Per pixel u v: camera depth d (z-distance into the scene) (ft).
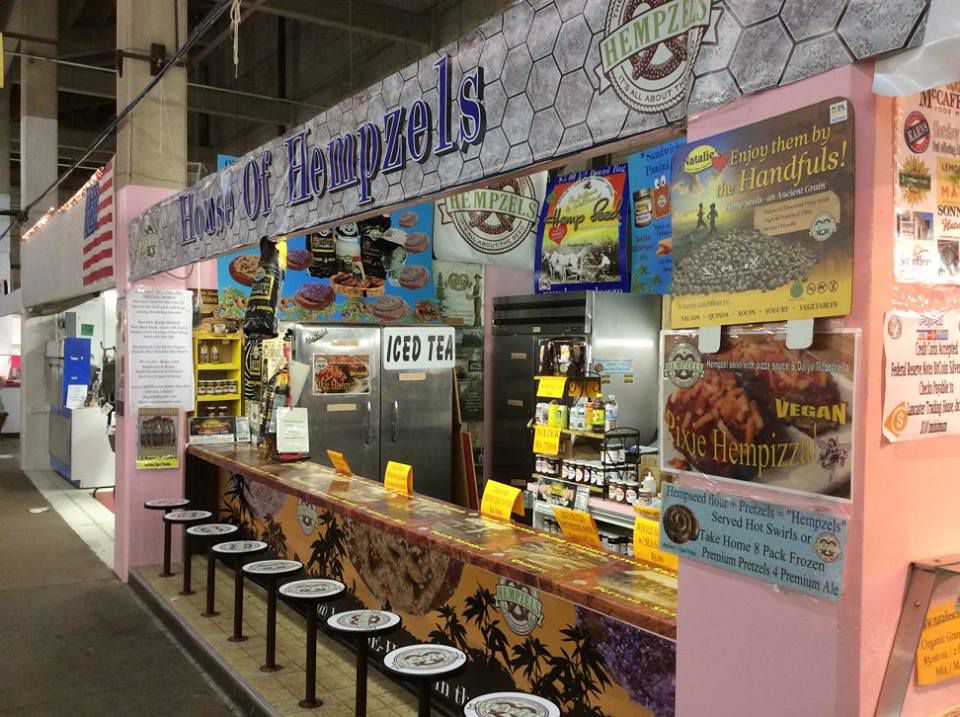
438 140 8.63
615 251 10.03
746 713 5.47
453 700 10.99
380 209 9.87
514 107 7.52
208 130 56.75
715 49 5.62
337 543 14.40
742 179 5.45
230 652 13.60
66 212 28.96
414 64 9.00
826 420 4.94
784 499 5.23
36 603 17.48
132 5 19.34
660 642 7.88
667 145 9.61
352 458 21.65
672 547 6.05
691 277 5.87
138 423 18.98
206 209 15.07
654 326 19.97
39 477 35.86
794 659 5.15
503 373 23.44
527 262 14.42
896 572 4.90
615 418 15.61
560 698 9.21
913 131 4.91
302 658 13.34
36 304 36.01
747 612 5.47
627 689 8.30
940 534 5.14
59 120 58.85
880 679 4.85
